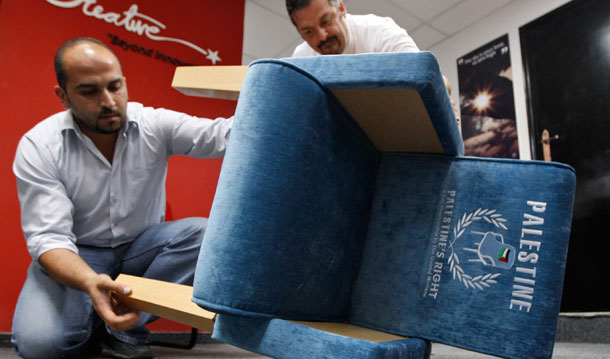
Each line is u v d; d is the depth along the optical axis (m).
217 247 0.54
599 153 2.53
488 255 0.63
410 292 0.67
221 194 0.57
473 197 0.67
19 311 1.14
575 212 2.58
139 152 1.31
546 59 2.90
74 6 2.08
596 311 2.38
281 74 0.57
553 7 2.91
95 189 1.27
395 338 0.62
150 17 2.29
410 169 0.74
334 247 0.66
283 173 0.56
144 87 2.20
